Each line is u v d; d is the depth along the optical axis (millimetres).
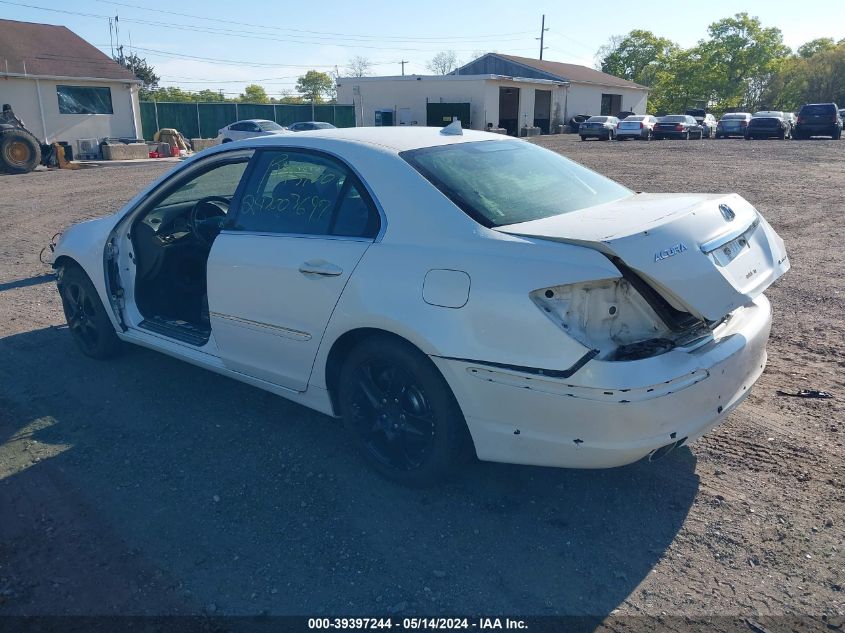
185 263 5008
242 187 4023
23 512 3361
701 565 2908
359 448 3607
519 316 2801
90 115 28891
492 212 3197
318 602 2762
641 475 3561
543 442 2896
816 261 7738
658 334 2885
